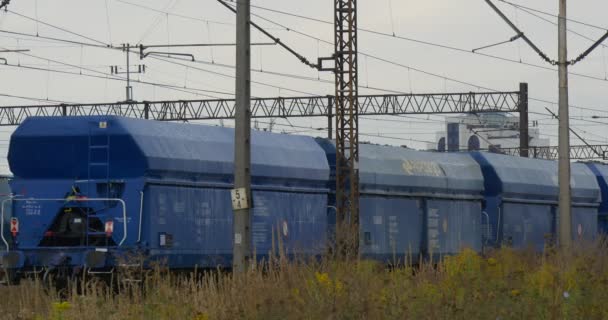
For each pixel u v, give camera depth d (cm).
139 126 4025
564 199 5209
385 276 3119
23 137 4050
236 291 2878
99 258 3788
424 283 3002
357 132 5325
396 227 5422
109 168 3978
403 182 5506
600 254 4319
